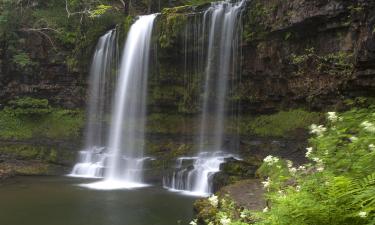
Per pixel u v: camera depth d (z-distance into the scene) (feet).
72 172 64.08
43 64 76.79
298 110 51.11
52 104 76.48
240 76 57.72
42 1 86.07
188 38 61.36
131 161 60.64
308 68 49.29
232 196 34.63
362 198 12.23
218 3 60.23
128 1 86.07
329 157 18.04
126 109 68.13
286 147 49.19
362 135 19.15
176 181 52.24
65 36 76.95
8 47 77.46
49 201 44.70
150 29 65.05
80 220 37.27
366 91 40.34
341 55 44.11
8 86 77.66
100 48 72.59
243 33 56.13
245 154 53.88
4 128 72.74
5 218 38.06
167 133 64.34
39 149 68.64
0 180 56.59
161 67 64.49
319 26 47.39
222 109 59.62
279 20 51.24
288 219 13.07
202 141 60.95
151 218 37.52
